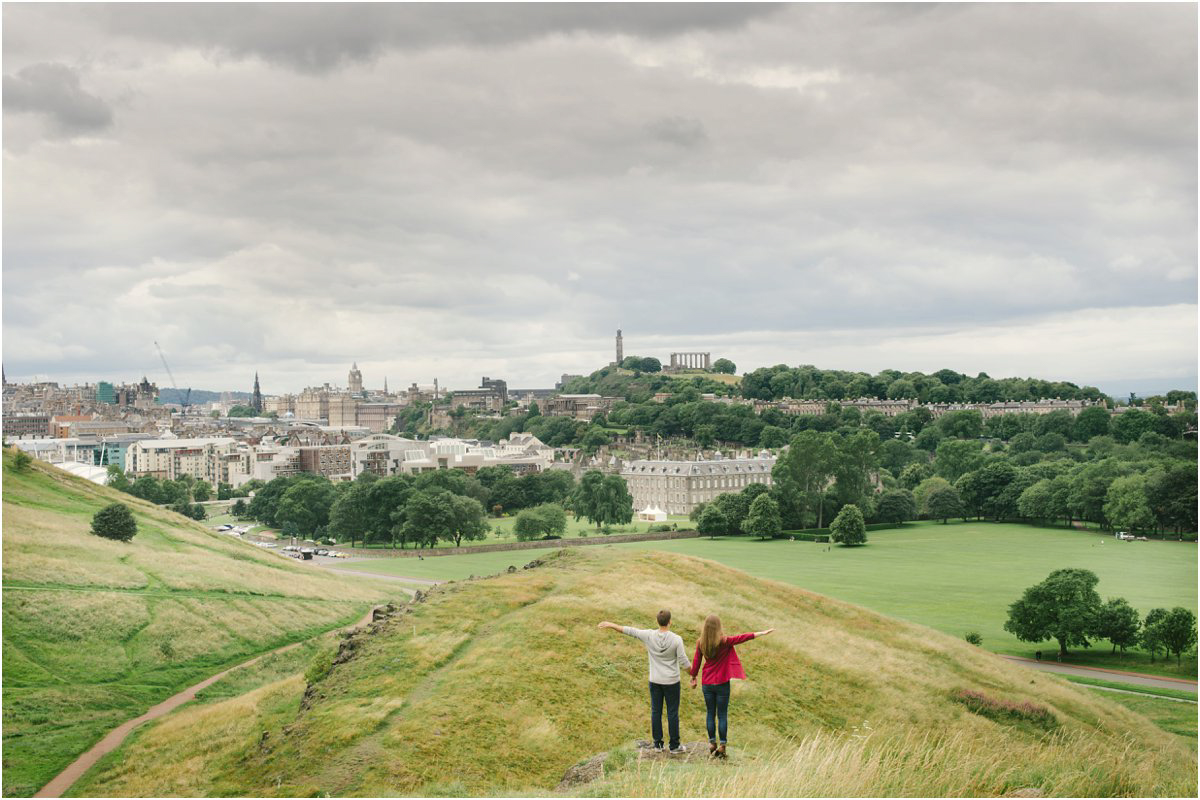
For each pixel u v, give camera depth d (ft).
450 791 152.46
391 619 234.99
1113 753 176.86
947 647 291.79
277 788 166.20
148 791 201.98
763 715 202.90
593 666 201.16
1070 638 419.33
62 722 284.82
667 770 114.52
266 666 350.64
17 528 459.73
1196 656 415.85
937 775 122.72
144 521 569.64
